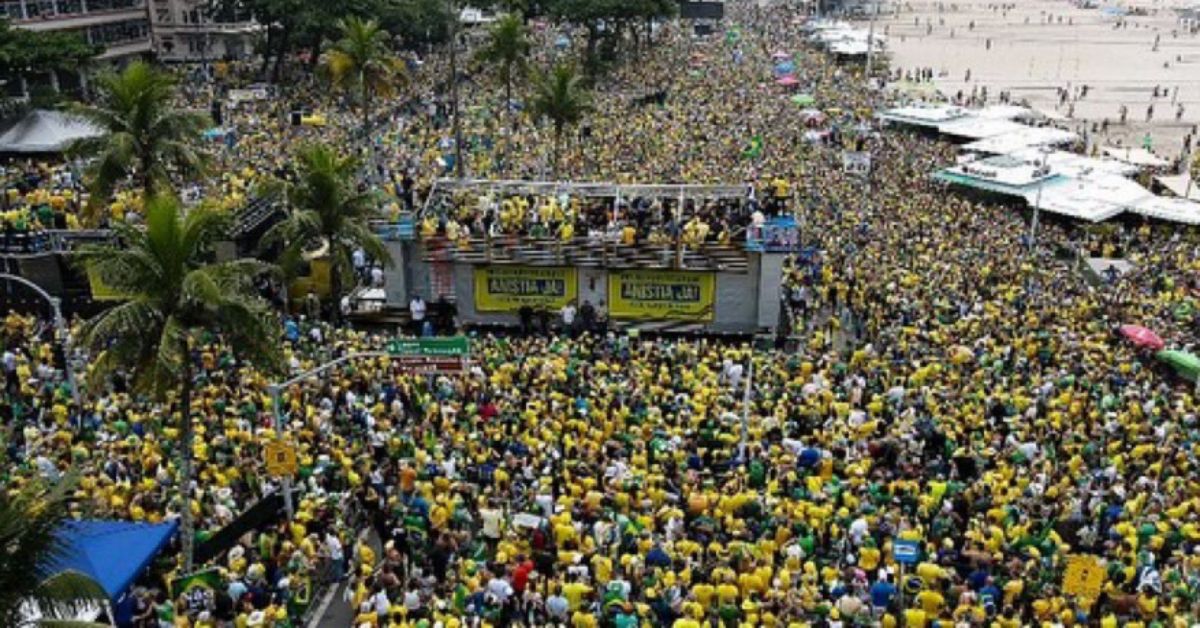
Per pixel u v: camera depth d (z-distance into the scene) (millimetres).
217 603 23969
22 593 16641
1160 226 63875
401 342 30828
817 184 64750
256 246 46562
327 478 29344
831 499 27969
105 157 39625
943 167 74438
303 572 25422
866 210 60531
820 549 26062
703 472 29656
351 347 38594
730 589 23203
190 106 83500
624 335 44406
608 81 106812
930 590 23609
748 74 111812
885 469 30578
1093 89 133875
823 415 33750
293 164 51906
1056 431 32531
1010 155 74188
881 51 147375
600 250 45594
